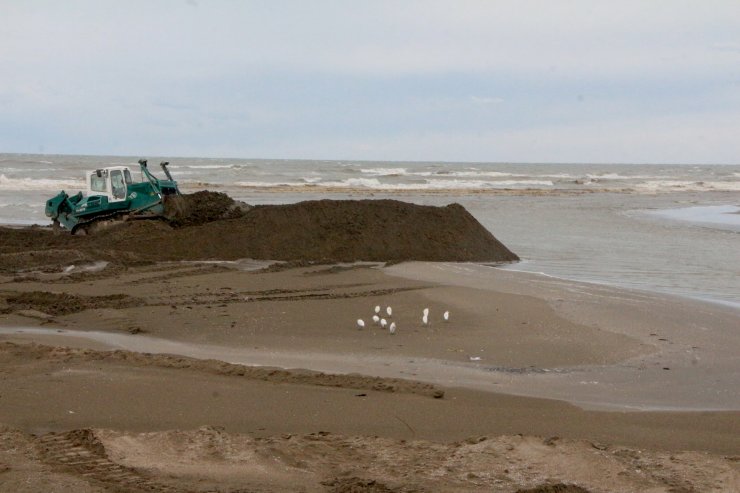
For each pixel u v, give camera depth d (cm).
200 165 10356
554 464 688
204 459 680
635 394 996
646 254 2581
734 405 949
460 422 838
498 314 1491
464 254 2347
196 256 2231
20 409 838
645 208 4966
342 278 1902
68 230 2623
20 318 1421
